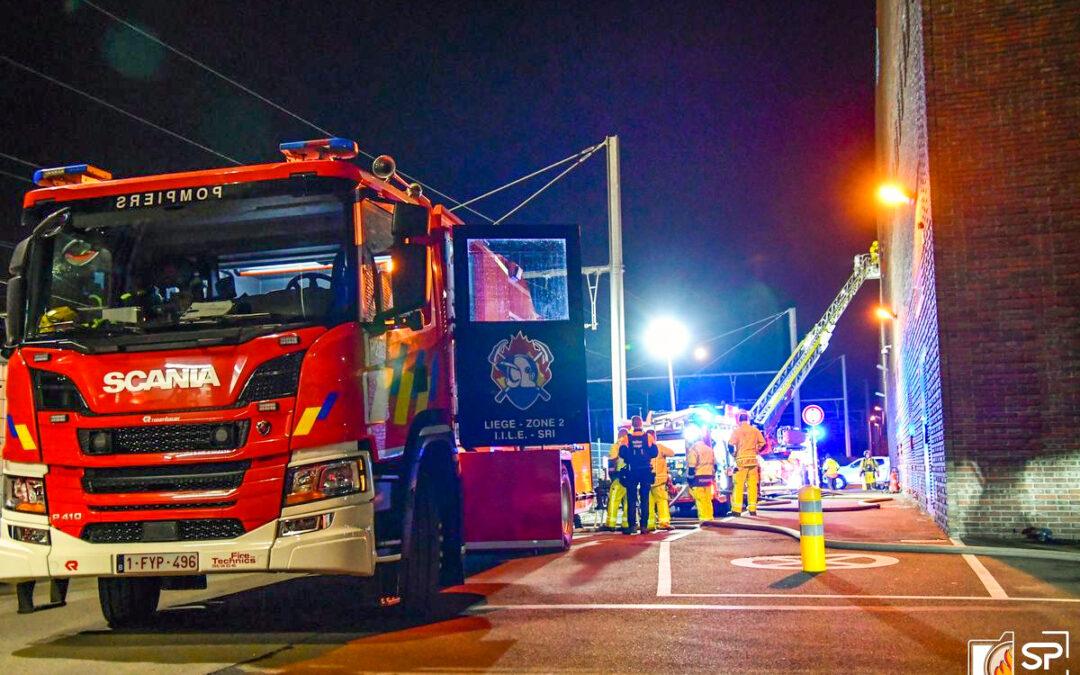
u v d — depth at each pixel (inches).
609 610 293.4
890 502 948.6
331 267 265.0
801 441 1322.6
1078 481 454.3
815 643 240.8
